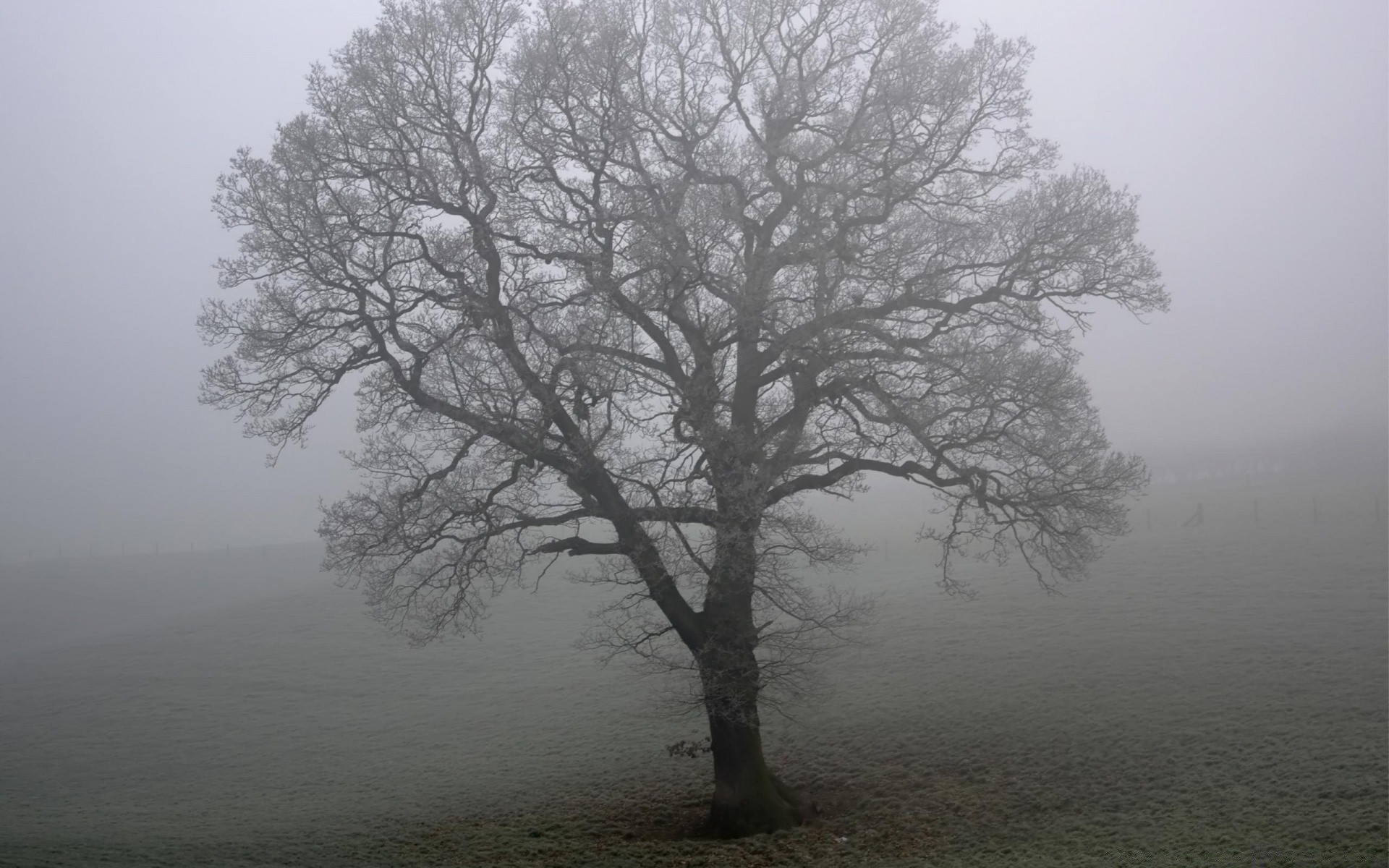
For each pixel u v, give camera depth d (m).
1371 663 21.27
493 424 14.98
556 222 15.91
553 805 19.52
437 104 15.78
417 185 16.11
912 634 31.81
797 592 17.09
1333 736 17.09
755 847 15.05
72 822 21.14
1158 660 24.16
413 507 15.92
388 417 16.19
